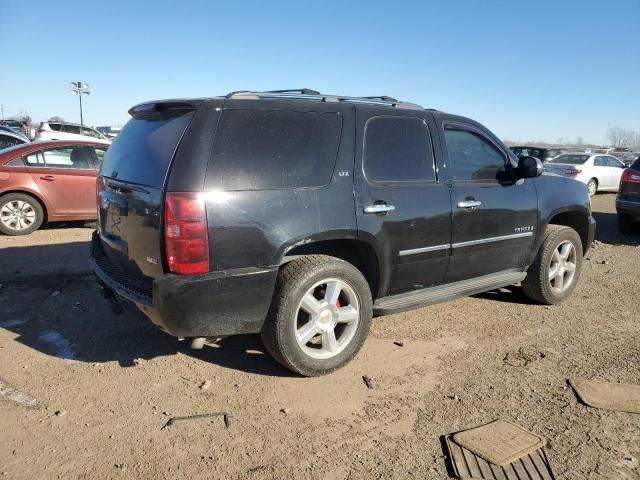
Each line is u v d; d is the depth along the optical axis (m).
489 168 4.87
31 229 8.52
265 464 2.90
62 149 8.70
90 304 5.25
